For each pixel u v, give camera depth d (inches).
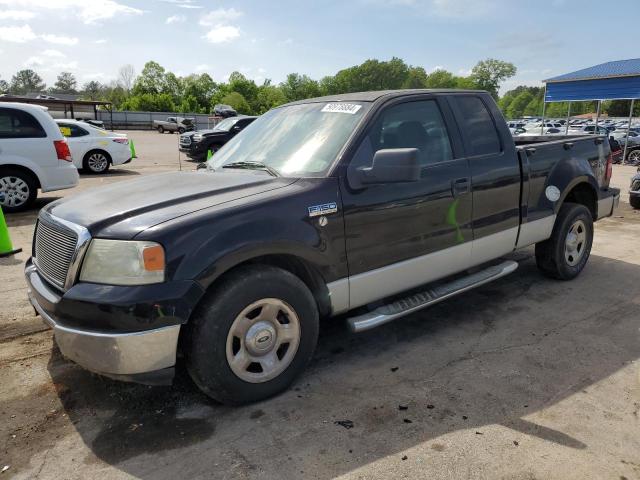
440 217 147.4
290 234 116.2
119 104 3863.2
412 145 144.7
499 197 165.3
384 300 146.5
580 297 187.2
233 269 113.6
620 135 902.4
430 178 144.3
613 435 106.1
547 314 171.8
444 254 151.0
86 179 528.7
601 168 212.8
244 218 111.5
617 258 239.3
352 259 129.3
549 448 102.0
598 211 212.2
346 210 126.3
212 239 106.7
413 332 159.0
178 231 104.5
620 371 132.9
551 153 187.6
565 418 112.1
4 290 196.4
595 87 802.8
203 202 115.3
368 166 132.0
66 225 112.7
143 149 1068.5
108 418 114.9
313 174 127.9
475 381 128.6
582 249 207.3
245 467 98.0
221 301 108.3
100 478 95.8
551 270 200.4
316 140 138.4
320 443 104.7
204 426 111.3
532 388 125.0
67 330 105.4
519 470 95.9
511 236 173.0
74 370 136.1
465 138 158.4
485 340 152.6
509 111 5861.2
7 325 165.0
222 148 172.1
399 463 98.2
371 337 155.7
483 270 171.0
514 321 166.4
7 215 341.4
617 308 176.4
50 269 118.6
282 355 122.3
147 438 107.5
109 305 100.1
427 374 132.6
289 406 118.3
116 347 101.2
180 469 97.8
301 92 4864.7
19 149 341.1
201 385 111.5
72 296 103.7
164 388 127.0
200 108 3575.3
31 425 112.5
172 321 102.4
